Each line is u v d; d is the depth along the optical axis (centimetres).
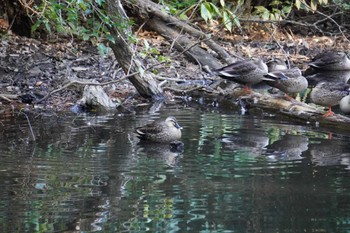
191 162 1032
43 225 766
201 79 1766
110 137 1196
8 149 1098
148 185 908
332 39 2409
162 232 747
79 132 1234
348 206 827
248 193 875
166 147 1130
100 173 962
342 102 1316
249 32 2383
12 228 755
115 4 1418
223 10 1379
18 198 852
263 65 1564
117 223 773
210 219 784
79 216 794
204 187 900
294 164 1018
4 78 1659
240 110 1478
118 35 1443
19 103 1487
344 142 1172
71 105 1481
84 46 1991
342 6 2427
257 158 1056
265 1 2523
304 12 2627
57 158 1046
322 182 923
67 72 1700
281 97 1455
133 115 1405
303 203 839
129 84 1686
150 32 2130
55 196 861
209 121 1352
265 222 775
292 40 2338
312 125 1324
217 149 1116
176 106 1518
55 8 1325
